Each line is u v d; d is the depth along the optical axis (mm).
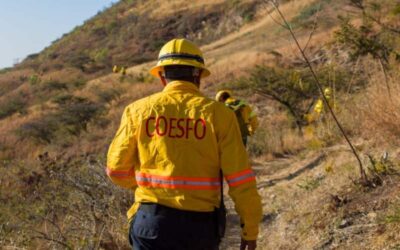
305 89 14578
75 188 6824
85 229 6062
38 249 5996
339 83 13914
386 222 4293
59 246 5887
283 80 14859
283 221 5941
